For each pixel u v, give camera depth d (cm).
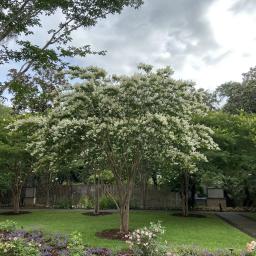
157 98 1184
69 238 922
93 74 1179
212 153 1673
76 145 1205
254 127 1709
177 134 1164
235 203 2627
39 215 2058
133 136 1139
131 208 2577
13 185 2192
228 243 1175
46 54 968
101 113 1162
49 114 1189
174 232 1405
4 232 1050
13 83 1029
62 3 969
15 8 973
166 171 1781
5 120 1961
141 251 703
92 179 2227
